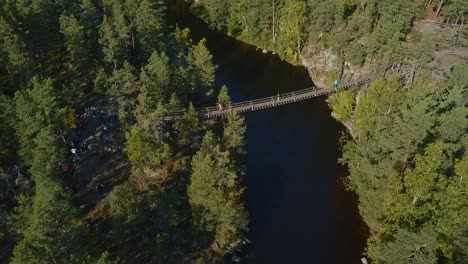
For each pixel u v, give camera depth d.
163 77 75.50
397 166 57.09
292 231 67.50
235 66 112.31
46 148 59.94
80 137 76.25
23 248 40.53
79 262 44.81
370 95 76.00
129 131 71.56
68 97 73.94
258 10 115.31
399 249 44.53
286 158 82.19
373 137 66.62
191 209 60.09
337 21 99.06
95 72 83.56
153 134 68.50
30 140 61.72
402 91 73.00
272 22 116.00
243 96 99.44
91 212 62.91
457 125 53.56
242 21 122.62
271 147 85.06
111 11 97.69
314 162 81.00
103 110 80.94
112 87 71.25
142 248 58.38
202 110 80.00
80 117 79.88
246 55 117.19
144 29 86.75
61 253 44.25
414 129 53.53
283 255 63.59
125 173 69.25
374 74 88.19
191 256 58.72
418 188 46.28
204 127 75.88
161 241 57.44
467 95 65.19
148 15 90.50
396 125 57.72
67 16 83.62
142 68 76.56
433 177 45.62
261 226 68.38
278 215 70.31
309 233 67.12
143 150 65.44
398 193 48.94
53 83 80.50
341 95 90.19
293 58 112.75
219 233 58.28
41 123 61.91
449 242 44.09
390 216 50.34
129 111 75.00
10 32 73.81
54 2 93.62
